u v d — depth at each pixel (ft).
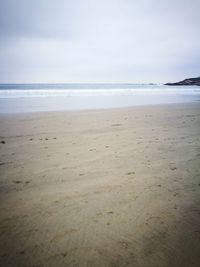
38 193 9.01
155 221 7.18
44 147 16.03
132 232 6.64
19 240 6.30
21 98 68.18
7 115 32.50
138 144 16.79
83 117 31.53
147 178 10.52
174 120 29.22
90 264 5.48
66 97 76.18
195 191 9.25
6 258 5.67
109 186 9.66
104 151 14.97
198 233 6.61
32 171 11.41
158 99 71.05
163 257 5.70
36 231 6.68
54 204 8.17
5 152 14.76
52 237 6.43
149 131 21.91
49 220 7.22
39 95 84.38
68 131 21.97
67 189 9.36
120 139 18.48
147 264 5.48
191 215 7.52
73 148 15.72
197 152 14.73
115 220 7.22
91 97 77.92
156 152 14.73
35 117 31.12
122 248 6.01
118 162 12.75
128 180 10.28
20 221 7.16
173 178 10.54
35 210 7.79
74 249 5.98
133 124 26.03
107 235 6.52
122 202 8.32
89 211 7.73
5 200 8.45
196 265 5.46
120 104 53.16
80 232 6.64
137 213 7.61
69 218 7.32
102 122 27.45
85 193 9.02
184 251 5.91
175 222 7.13
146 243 6.20
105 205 8.12
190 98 76.38
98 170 11.53
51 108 43.34
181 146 16.21
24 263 5.52
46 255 5.77
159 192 9.13
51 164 12.45
